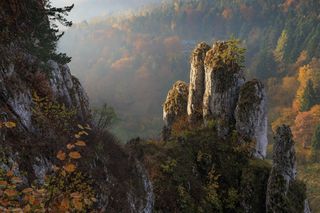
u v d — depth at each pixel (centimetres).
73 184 1658
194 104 4388
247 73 17712
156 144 3784
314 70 14988
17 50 2145
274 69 17625
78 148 1916
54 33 2688
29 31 2361
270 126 13462
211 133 3922
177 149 3666
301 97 13825
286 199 3372
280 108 14812
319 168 9600
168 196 3106
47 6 2583
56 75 2478
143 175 2364
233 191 3509
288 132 3528
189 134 3897
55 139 1836
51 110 2002
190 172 3506
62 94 2453
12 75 1839
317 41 17012
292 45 18212
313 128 11962
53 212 886
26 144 1639
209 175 3569
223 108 3997
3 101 1683
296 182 3603
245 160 3728
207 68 4122
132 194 2127
